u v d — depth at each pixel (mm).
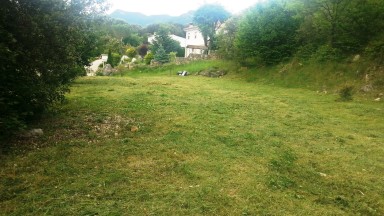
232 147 8906
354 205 6164
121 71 41156
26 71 8672
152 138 9195
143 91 18641
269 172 7301
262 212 5555
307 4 24938
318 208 5906
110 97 15727
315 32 26031
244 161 7867
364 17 22016
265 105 15922
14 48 8203
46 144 8125
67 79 12531
